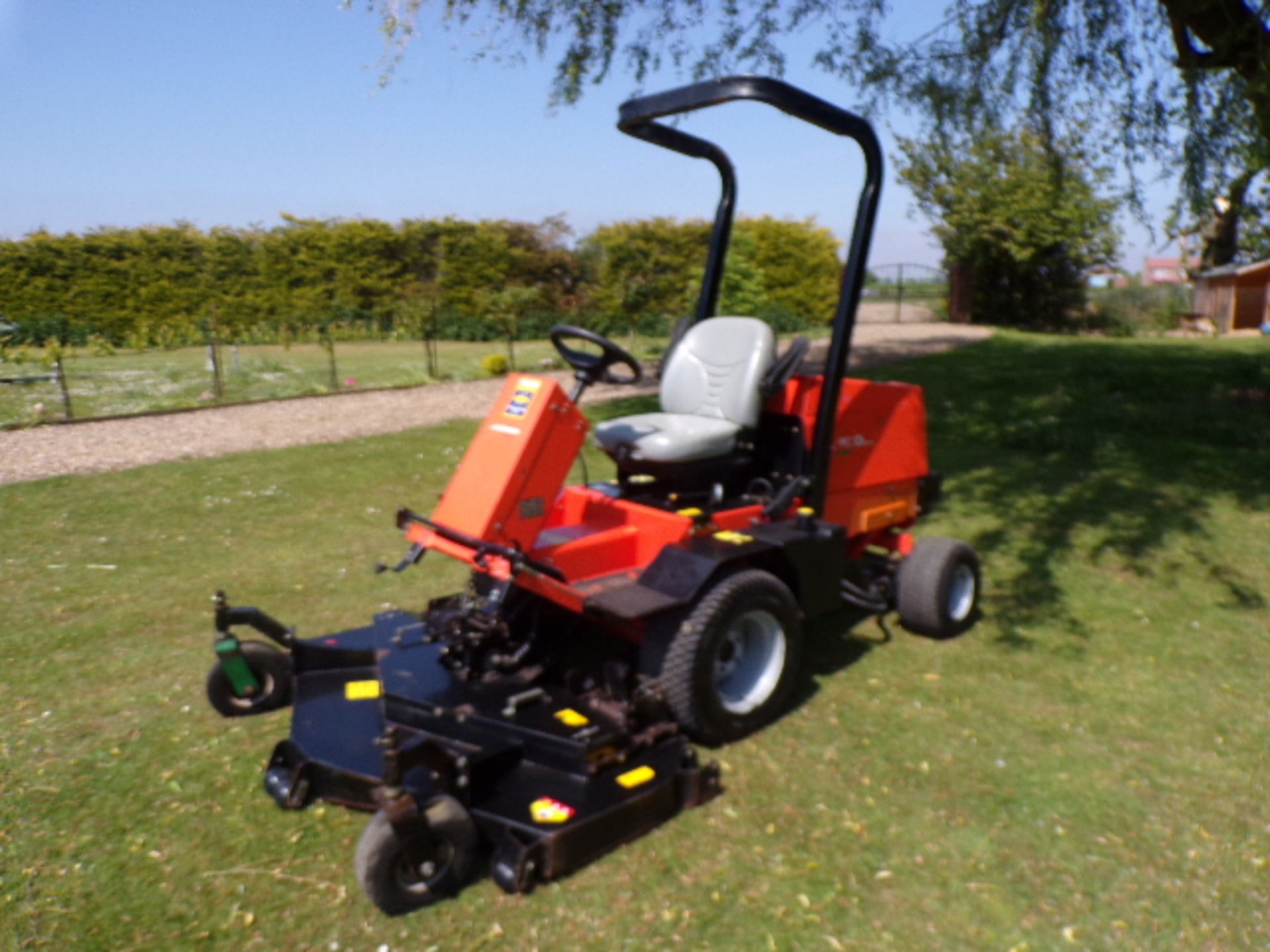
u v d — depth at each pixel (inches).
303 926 108.0
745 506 163.6
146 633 197.6
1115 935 105.8
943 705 161.5
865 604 182.9
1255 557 233.6
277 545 259.1
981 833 124.6
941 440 382.6
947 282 1010.7
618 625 159.3
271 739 152.0
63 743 151.0
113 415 467.8
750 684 151.6
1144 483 305.7
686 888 113.7
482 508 138.3
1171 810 129.5
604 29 351.3
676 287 882.1
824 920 108.1
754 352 165.2
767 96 141.3
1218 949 103.7
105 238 955.3
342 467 355.9
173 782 138.7
